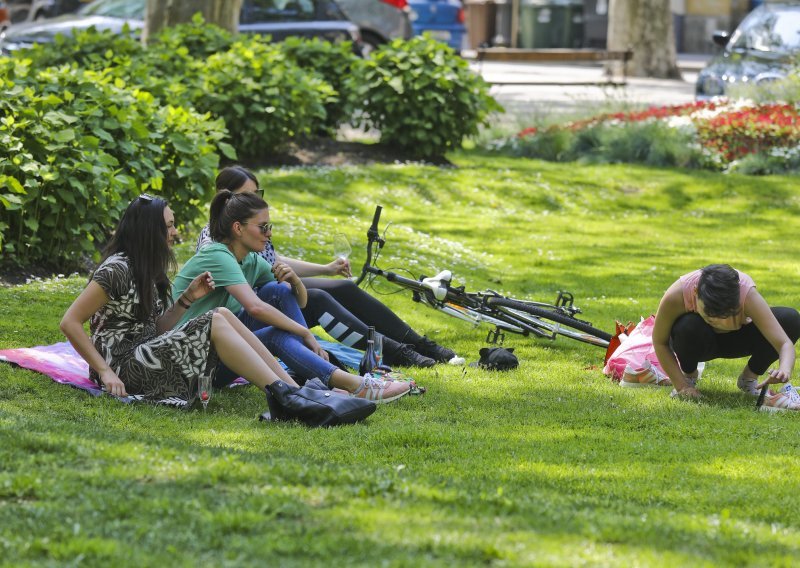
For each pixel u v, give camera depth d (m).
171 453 12.88
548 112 52.47
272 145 40.38
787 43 53.19
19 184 22.84
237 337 15.71
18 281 23.61
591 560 9.95
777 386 18.88
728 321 17.09
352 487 11.88
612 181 41.31
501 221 36.50
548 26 97.81
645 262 31.47
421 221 35.41
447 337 21.81
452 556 9.90
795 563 10.40
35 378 16.81
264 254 18.98
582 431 15.88
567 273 29.72
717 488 13.27
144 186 26.88
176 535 10.23
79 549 9.82
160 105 35.06
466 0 105.38
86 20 52.78
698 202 39.75
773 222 37.56
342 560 9.78
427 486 12.13
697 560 10.20
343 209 35.19
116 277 15.80
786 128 44.28
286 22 52.44
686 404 17.42
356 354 18.84
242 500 11.20
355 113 44.75
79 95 27.31
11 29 53.28
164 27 44.03
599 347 21.52
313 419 15.47
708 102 48.22
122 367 16.02
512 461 14.15
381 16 58.91
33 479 11.45
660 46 77.12
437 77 41.38
